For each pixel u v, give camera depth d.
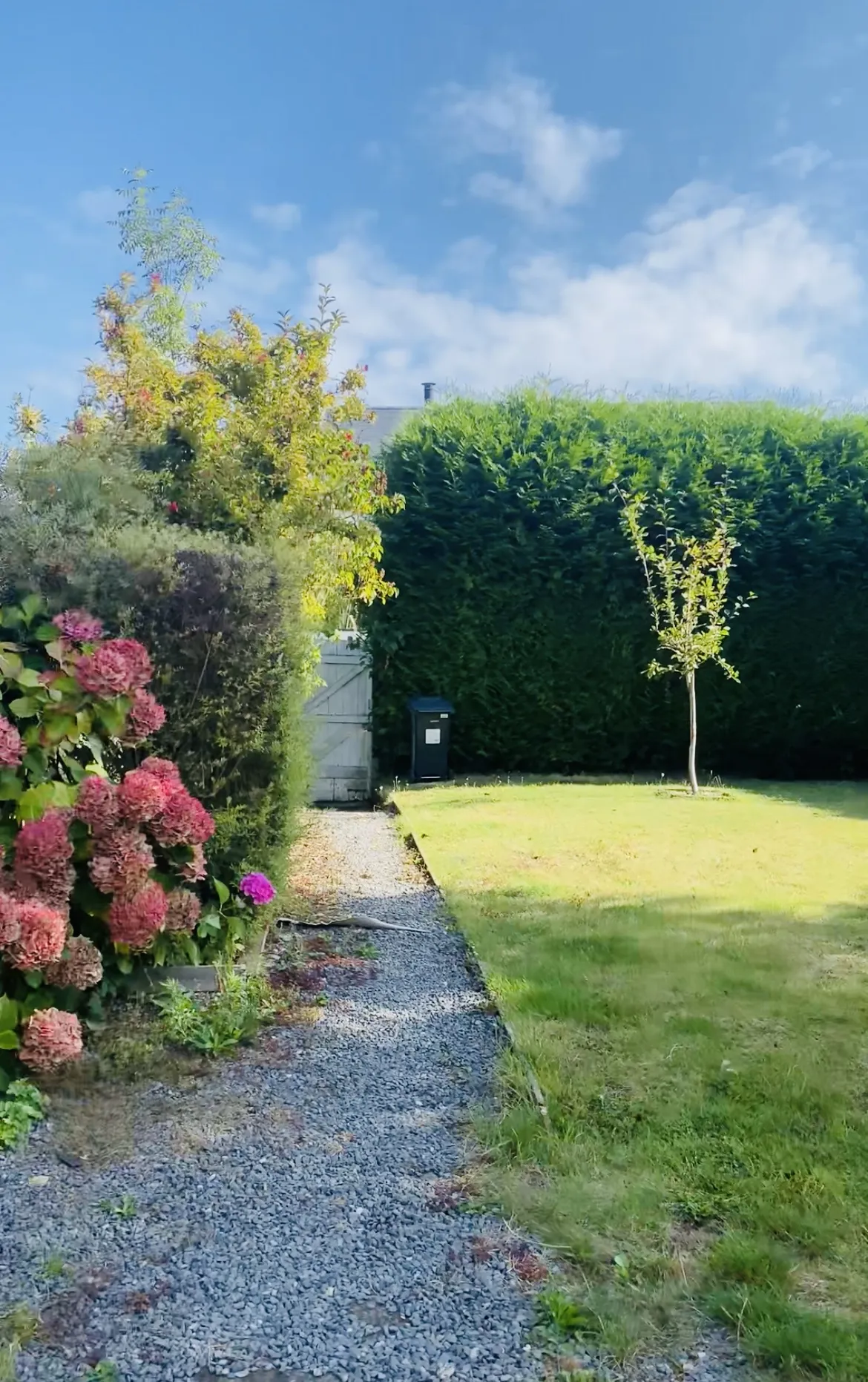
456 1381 1.88
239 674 4.28
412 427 11.34
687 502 11.35
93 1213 2.44
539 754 11.60
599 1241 2.31
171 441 8.13
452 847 6.87
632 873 6.09
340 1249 2.29
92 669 3.52
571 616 11.34
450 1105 3.06
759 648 11.59
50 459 5.66
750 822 8.01
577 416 11.45
